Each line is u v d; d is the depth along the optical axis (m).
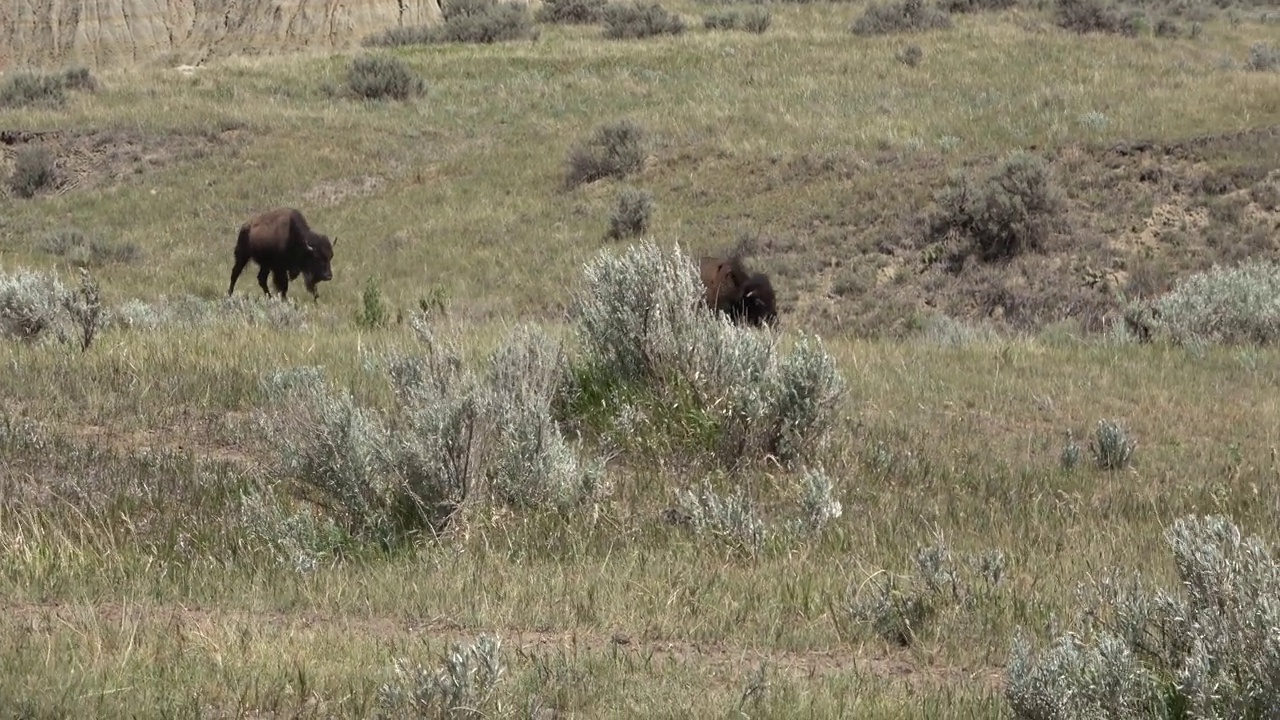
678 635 21.62
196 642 19.84
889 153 99.31
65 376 38.94
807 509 28.55
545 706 17.75
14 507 27.83
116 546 25.89
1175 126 97.06
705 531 27.12
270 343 47.19
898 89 115.50
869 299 82.38
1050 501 32.19
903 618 22.08
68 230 101.75
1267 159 89.75
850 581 23.89
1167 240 85.31
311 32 178.50
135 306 61.66
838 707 17.98
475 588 23.22
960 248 85.69
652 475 31.66
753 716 17.55
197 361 42.34
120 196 110.00
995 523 29.73
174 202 107.94
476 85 129.38
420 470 27.53
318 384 30.34
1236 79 110.81
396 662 18.03
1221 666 15.96
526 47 143.50
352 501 27.27
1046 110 104.94
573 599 22.73
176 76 137.88
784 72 124.50
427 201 104.31
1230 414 43.72
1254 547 16.95
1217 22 190.25
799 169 99.06
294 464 27.72
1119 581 22.08
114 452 32.06
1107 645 16.67
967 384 47.06
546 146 112.06
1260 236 83.38
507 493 28.55
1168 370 51.50
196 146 117.00
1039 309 80.06
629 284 35.84
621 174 103.56
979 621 22.14
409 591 23.05
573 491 28.89
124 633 19.95
